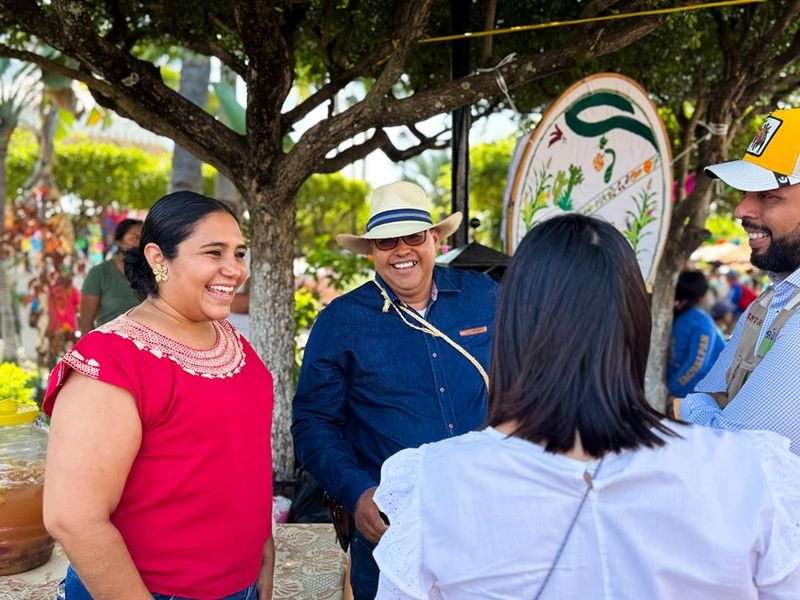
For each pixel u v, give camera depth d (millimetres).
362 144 4164
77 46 3113
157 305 1725
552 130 3812
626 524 1103
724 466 1127
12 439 2775
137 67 3328
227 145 3598
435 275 2578
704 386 2174
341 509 2445
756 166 1973
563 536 1116
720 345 5246
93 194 14555
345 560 3221
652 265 4195
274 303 3758
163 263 1704
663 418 1190
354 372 2445
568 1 4559
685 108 6629
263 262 3730
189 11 4129
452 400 2402
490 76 3439
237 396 1718
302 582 3023
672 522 1091
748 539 1086
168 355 1628
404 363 2404
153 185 15336
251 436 1750
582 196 3949
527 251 1205
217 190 7746
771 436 1196
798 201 1929
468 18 3924
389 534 1212
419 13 3229
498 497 1136
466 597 1156
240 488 1717
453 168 4082
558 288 1154
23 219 8492
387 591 1195
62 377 1566
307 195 15234
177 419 1603
